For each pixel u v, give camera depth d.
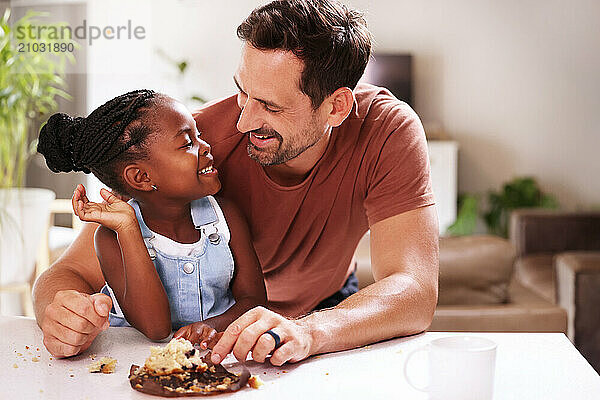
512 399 0.85
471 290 2.38
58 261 1.23
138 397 0.86
